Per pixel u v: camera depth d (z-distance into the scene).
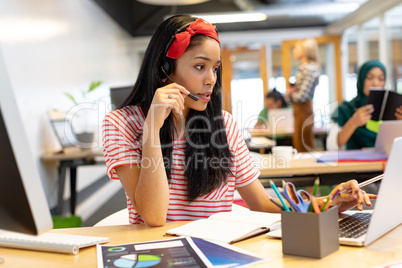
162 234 1.16
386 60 7.18
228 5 9.62
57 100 4.80
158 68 1.45
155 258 0.92
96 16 6.84
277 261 0.89
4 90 0.69
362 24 8.37
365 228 1.09
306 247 0.91
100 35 7.05
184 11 9.72
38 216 0.74
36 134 4.14
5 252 1.06
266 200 1.55
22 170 0.71
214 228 1.14
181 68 1.41
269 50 10.12
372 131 3.31
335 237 0.94
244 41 10.08
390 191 1.01
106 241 1.09
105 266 0.89
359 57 8.57
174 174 1.49
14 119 0.71
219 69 1.51
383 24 7.21
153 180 1.26
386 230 1.05
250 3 9.11
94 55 6.57
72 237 1.11
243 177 1.57
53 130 4.62
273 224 1.16
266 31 10.01
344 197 1.27
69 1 5.45
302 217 0.91
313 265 0.86
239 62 10.71
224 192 1.54
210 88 1.41
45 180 4.29
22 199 0.73
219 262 0.89
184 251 0.96
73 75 5.44
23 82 3.92
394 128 2.64
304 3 8.92
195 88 1.40
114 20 8.17
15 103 0.71
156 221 1.25
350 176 2.46
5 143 0.71
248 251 0.96
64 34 5.18
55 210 4.49
